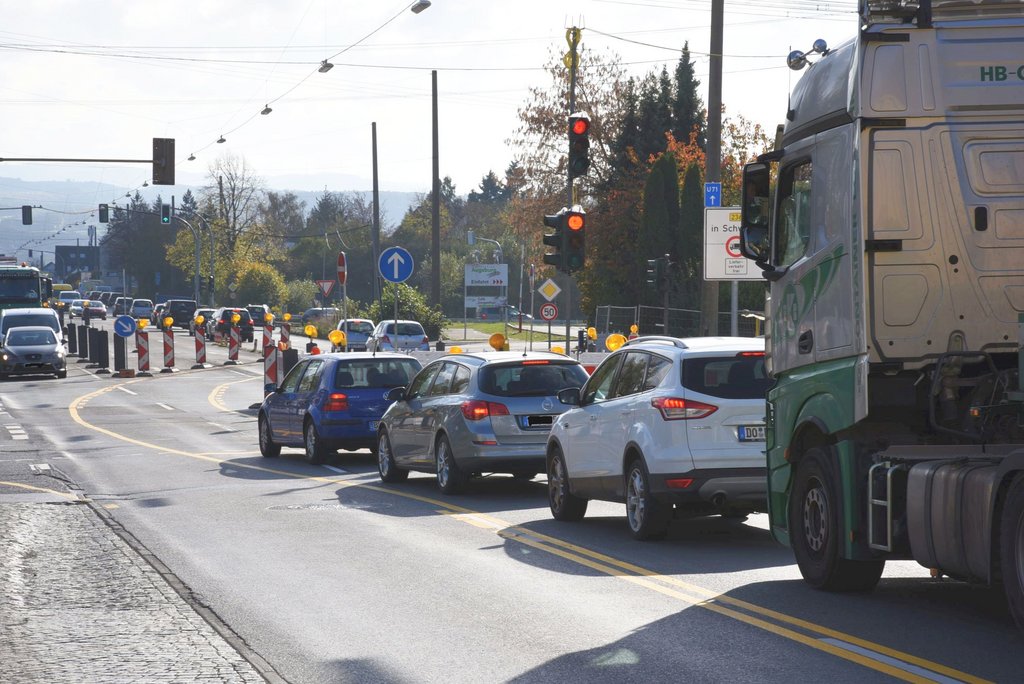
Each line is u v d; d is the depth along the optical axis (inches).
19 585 724.0
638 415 879.1
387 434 1302.9
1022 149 627.5
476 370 1158.3
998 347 621.3
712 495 840.3
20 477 1355.8
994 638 560.4
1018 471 526.3
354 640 577.3
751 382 851.4
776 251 735.1
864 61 628.7
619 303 4296.3
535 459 1130.7
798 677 493.0
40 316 3585.1
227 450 1705.2
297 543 882.1
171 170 2950.3
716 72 1737.2
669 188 3890.3
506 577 737.6
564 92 4884.4
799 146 703.7
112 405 2544.3
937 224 622.5
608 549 845.8
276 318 7460.6
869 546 630.5
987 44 630.5
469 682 498.9
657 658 531.2
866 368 623.5
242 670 514.9
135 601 673.0
